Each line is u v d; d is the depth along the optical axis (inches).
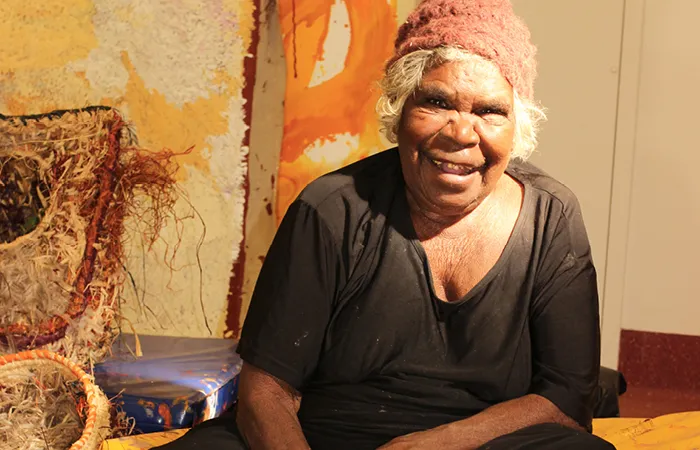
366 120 103.7
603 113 121.8
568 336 66.5
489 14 62.6
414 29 64.3
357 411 67.1
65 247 89.8
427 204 64.9
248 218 106.5
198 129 105.2
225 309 107.5
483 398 67.6
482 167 63.1
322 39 102.8
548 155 124.0
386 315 65.3
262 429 63.6
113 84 104.5
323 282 65.6
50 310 88.9
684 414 82.6
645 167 128.6
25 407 81.1
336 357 66.9
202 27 103.7
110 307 92.0
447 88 61.1
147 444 73.5
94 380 82.8
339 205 66.4
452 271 66.1
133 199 96.8
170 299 107.5
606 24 119.2
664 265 130.5
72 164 91.8
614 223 125.4
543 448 59.9
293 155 104.9
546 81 121.7
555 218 67.0
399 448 61.7
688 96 125.9
